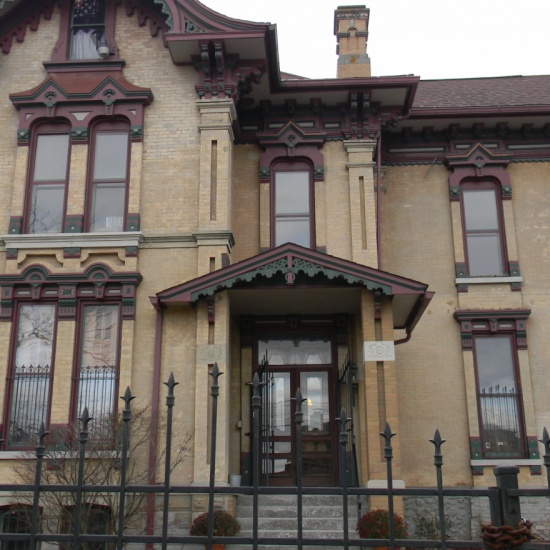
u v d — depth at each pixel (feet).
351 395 45.11
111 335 47.57
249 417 51.52
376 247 52.60
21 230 49.57
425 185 59.06
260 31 49.90
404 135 59.52
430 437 53.36
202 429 44.34
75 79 52.75
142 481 42.06
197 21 51.24
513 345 55.16
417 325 55.77
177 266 48.37
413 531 50.34
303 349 53.57
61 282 47.85
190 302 45.88
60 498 37.27
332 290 46.52
